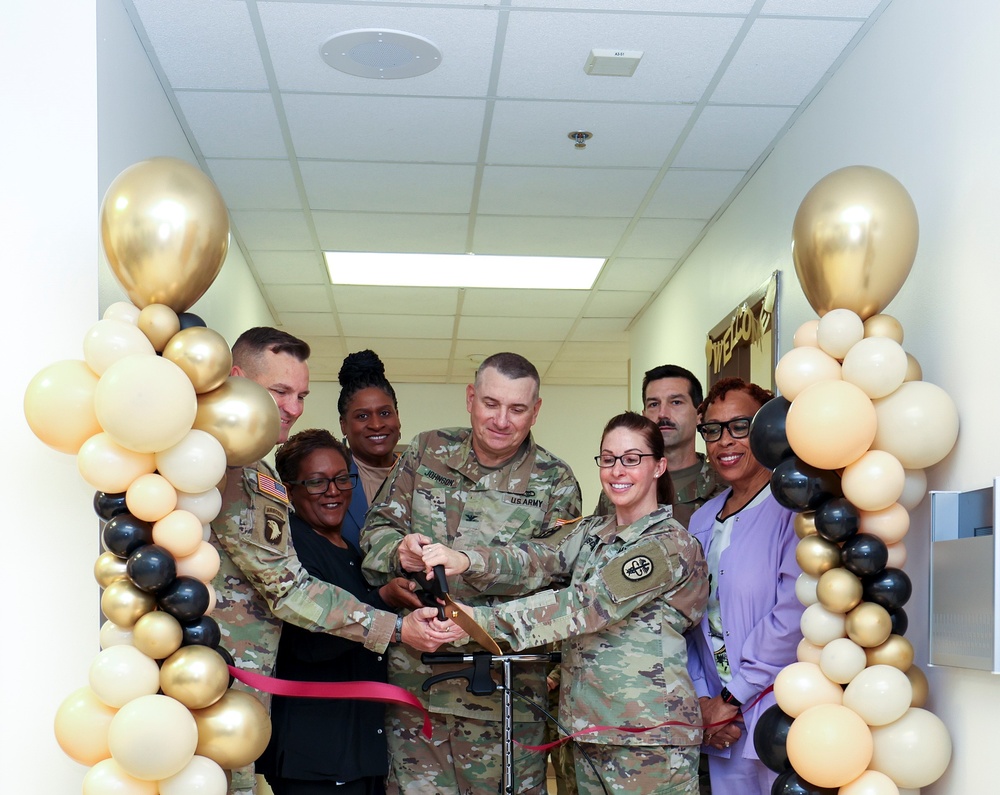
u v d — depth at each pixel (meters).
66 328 2.91
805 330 2.75
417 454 3.55
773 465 2.70
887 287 2.62
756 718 2.98
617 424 3.10
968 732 2.57
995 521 2.34
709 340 5.57
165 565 2.36
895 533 2.57
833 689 2.58
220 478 2.47
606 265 6.39
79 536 2.85
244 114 4.23
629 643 2.97
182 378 2.37
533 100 4.10
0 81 2.96
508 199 5.23
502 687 2.92
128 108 3.43
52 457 2.86
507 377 3.31
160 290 2.49
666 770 2.91
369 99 4.10
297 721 3.08
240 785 2.88
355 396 4.40
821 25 3.48
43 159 2.95
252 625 2.91
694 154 4.63
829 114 3.87
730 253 5.26
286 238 5.88
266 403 2.57
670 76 3.88
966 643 2.46
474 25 3.52
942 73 2.91
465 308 7.49
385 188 5.09
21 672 2.80
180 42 3.62
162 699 2.33
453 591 3.32
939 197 2.89
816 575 2.64
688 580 3.00
